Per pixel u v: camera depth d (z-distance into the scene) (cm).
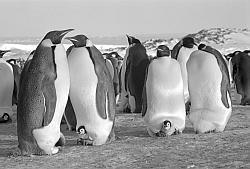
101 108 806
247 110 1378
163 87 897
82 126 817
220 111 924
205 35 9019
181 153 739
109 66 1622
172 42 7588
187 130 993
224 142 826
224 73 923
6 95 1237
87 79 796
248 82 1556
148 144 828
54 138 742
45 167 664
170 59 916
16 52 6481
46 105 721
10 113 1248
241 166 633
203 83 913
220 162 663
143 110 937
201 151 750
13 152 755
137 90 1319
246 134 909
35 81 725
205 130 935
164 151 759
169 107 905
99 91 803
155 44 7419
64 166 668
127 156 726
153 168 639
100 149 790
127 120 1185
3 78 1225
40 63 730
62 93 738
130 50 1329
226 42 8300
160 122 902
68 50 879
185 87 1205
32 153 743
